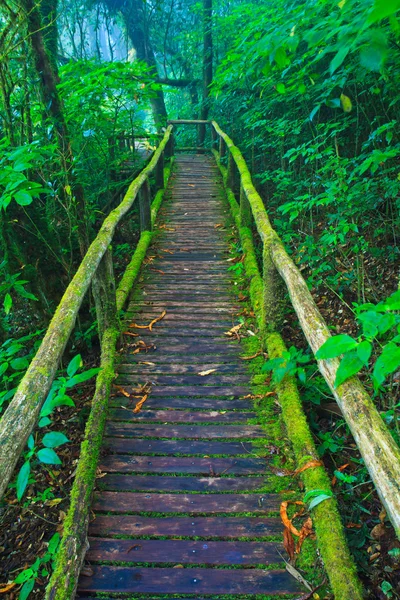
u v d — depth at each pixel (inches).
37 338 177.9
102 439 107.7
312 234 204.7
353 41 58.1
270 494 92.9
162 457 102.9
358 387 63.5
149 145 406.0
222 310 167.3
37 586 102.0
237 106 329.1
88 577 78.5
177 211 281.0
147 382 127.9
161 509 90.4
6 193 112.3
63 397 77.0
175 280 192.2
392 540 91.4
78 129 237.9
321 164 218.5
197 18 562.9
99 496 93.6
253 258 192.1
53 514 120.3
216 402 120.0
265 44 93.1
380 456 52.7
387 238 176.7
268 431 109.2
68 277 182.1
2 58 156.2
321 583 75.0
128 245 272.8
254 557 80.9
